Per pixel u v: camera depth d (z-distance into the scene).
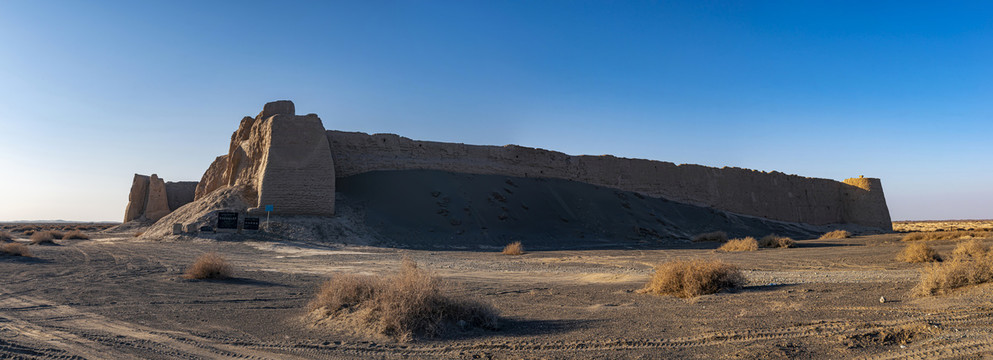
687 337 7.26
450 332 7.87
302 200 43.00
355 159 53.09
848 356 5.92
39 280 15.65
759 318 8.36
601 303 11.35
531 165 62.38
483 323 8.40
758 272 17.70
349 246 35.88
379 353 6.79
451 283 15.23
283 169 43.44
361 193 49.88
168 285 14.88
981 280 9.48
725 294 11.69
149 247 32.34
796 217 79.12
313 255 28.80
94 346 7.20
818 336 6.87
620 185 66.50
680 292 12.21
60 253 26.88
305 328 8.54
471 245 43.12
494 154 60.91
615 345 6.96
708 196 71.88
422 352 6.80
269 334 8.08
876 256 22.95
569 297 12.52
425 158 57.19
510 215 52.03
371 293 9.21
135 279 16.23
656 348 6.72
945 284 9.63
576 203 58.72
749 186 76.25
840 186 87.62
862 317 7.96
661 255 29.16
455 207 50.00
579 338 7.45
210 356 6.68
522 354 6.61
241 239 36.75
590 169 65.69
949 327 6.84
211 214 41.69
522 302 11.77
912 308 8.52
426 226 45.81
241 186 46.38
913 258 19.19
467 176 57.12
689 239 54.81
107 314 10.06
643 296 12.31
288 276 18.02
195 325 8.93
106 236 50.62
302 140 44.78
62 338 7.70
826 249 30.73
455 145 59.31
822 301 9.84
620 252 33.34
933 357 5.68
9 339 7.48
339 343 7.34
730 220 68.62
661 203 66.81
